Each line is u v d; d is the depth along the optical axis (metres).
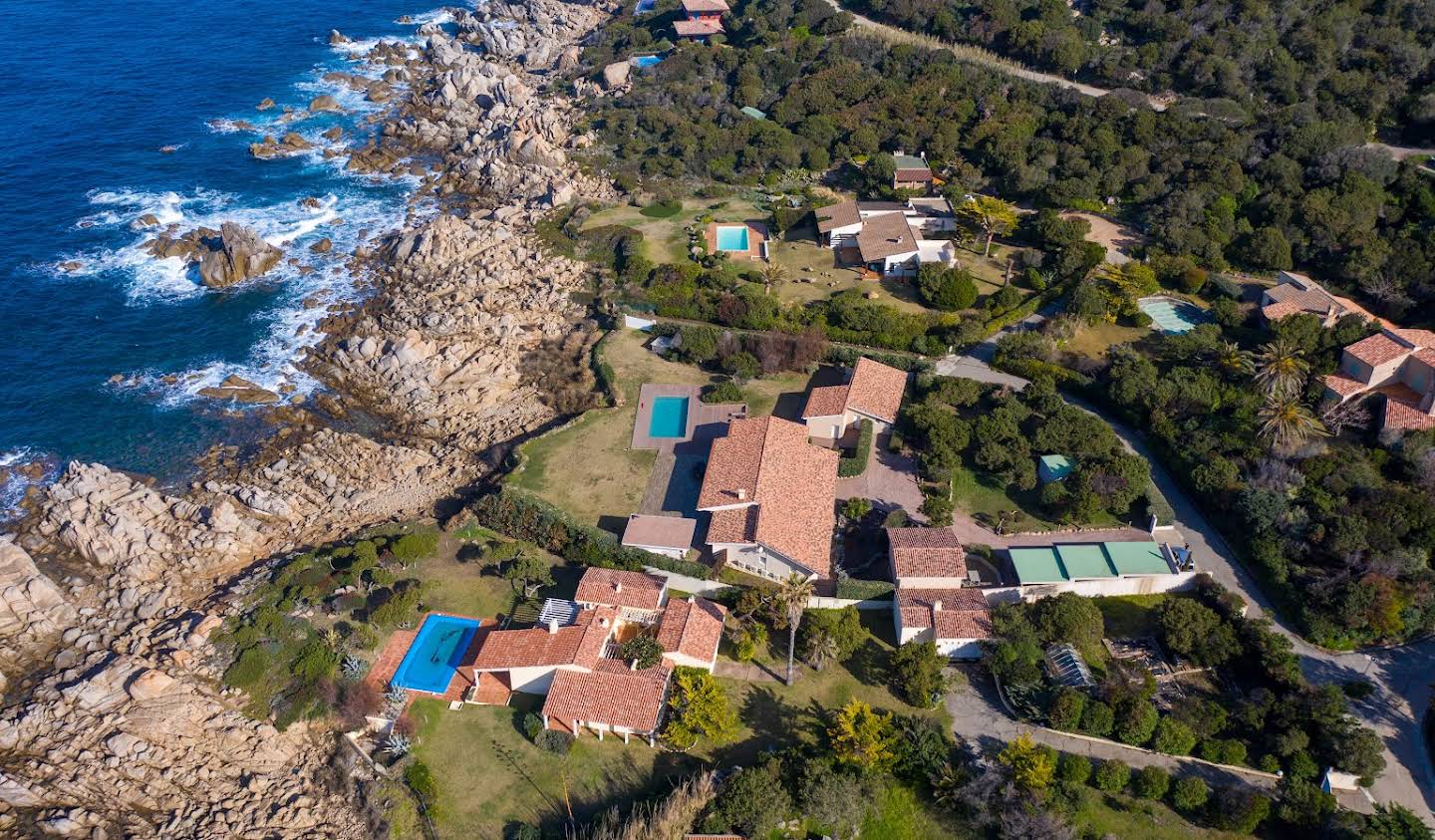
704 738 78.12
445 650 85.81
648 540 92.62
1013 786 70.19
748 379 118.94
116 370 124.19
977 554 92.00
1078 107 164.38
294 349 128.50
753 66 192.50
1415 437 96.38
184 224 156.62
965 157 164.50
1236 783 72.94
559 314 134.00
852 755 73.50
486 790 74.94
